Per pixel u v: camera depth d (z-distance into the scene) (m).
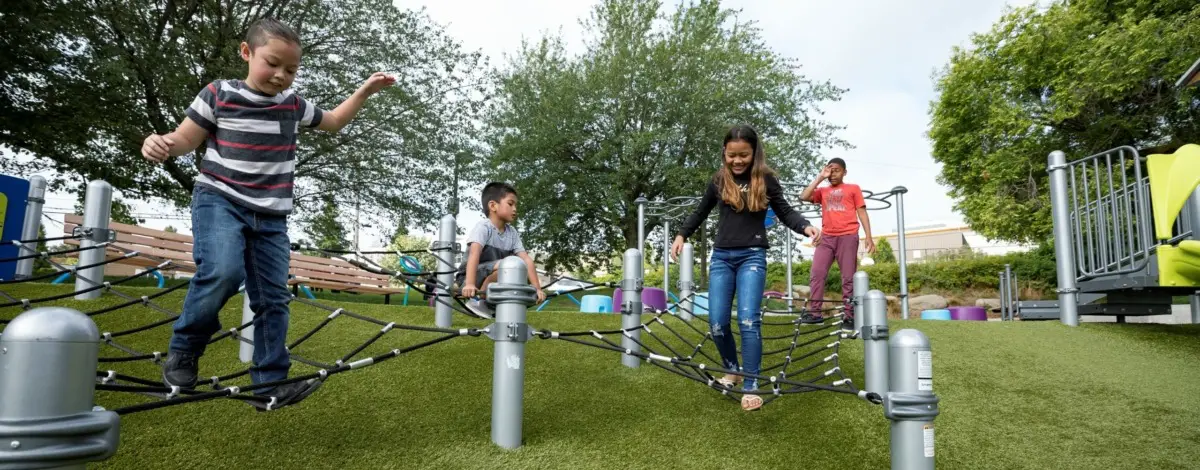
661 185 17.64
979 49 18.03
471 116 16.47
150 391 1.92
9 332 1.17
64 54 11.27
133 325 4.10
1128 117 15.41
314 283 7.86
